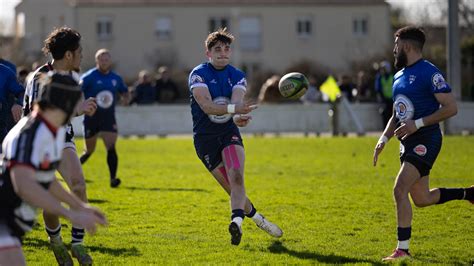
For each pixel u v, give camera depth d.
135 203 37.53
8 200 17.08
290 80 28.08
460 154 61.84
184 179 47.94
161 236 29.09
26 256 25.88
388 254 25.73
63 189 17.80
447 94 24.58
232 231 24.14
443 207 35.19
